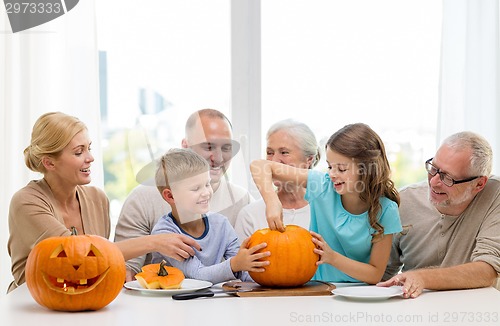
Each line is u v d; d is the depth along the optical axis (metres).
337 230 2.05
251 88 2.94
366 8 2.94
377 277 1.99
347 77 2.94
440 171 2.09
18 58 2.76
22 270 2.18
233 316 1.50
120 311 1.59
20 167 2.76
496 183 2.16
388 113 2.94
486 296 1.77
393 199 2.06
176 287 1.81
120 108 2.90
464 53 2.88
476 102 2.86
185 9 2.93
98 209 2.34
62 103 2.79
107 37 2.90
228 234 2.14
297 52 2.94
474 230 2.15
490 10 2.87
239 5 2.93
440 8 2.94
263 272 1.83
